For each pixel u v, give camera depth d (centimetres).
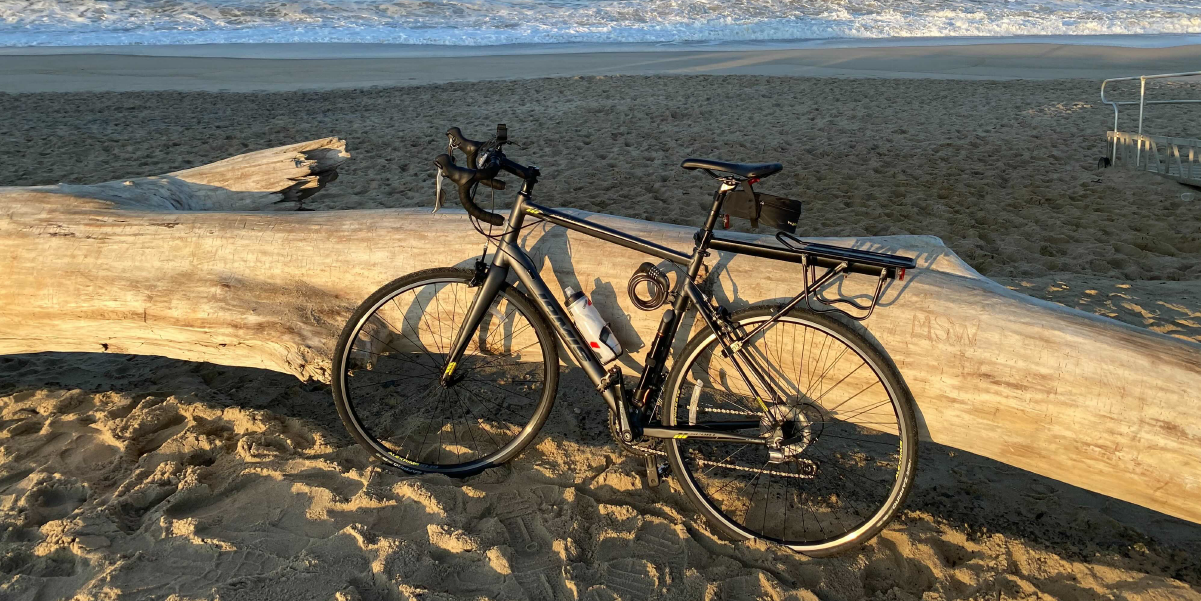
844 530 251
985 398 234
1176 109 1050
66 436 304
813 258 223
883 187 720
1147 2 2483
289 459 285
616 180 757
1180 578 239
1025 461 239
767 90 1234
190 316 295
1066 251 558
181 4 2188
